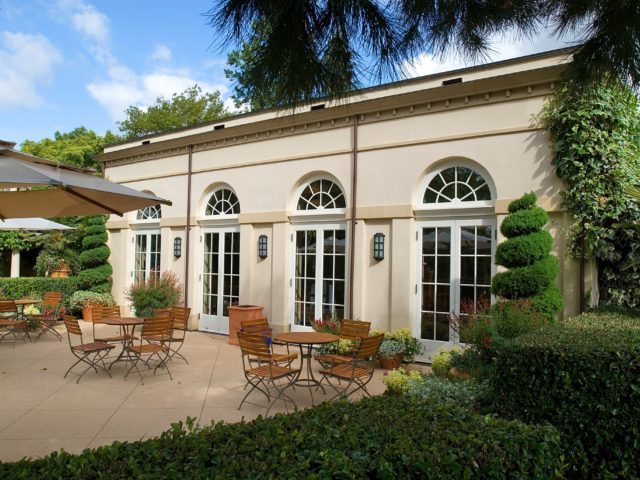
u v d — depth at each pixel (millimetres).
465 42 3021
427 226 8547
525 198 7090
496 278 6914
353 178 9203
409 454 2387
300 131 10062
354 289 9086
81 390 6293
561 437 3631
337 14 2623
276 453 2383
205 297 11727
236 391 6348
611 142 7062
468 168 8289
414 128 8664
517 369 3861
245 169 10906
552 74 7336
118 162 13516
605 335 4152
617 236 7051
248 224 10766
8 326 9766
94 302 12797
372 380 7203
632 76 2883
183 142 11891
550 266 6680
